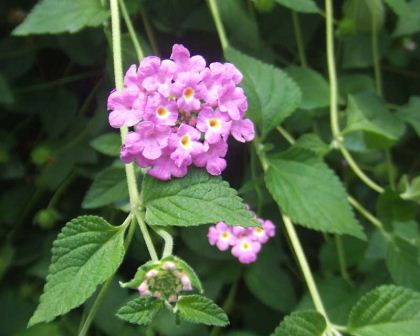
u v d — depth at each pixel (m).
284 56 0.26
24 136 0.27
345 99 0.25
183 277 0.16
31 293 0.25
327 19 0.24
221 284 0.23
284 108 0.21
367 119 0.24
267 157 0.21
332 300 0.23
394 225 0.24
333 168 0.26
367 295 0.18
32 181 0.27
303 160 0.21
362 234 0.20
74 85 0.26
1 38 0.26
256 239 0.22
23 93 0.26
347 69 0.27
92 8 0.21
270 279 0.24
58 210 0.26
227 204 0.16
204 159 0.17
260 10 0.24
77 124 0.26
